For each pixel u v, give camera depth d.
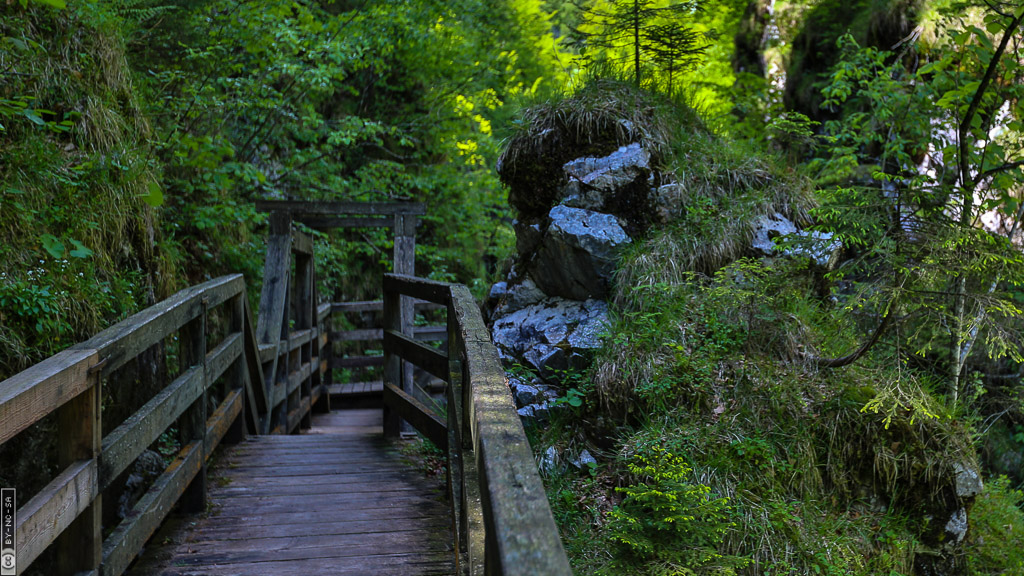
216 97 7.34
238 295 4.78
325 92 9.84
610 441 4.11
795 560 3.43
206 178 6.83
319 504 3.75
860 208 3.99
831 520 3.67
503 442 1.50
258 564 3.00
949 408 4.39
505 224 12.99
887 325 3.95
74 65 4.75
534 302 5.11
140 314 2.97
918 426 3.96
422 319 12.20
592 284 4.77
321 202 7.48
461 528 2.75
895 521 3.86
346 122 9.63
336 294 11.48
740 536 3.44
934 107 5.95
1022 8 4.03
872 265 4.03
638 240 4.74
